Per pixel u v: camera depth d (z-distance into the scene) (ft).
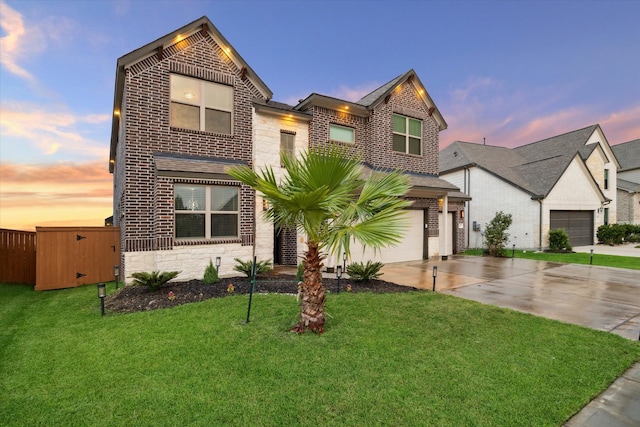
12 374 11.41
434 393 10.30
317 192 12.94
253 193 32.83
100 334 15.17
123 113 31.89
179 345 13.78
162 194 27.71
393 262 41.98
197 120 31.24
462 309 19.65
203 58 31.45
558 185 57.93
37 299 23.57
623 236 65.05
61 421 8.88
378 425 8.76
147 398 9.91
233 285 25.29
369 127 41.14
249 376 11.25
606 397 10.43
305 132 38.60
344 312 18.72
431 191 41.88
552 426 8.87
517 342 14.52
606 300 22.63
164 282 23.67
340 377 11.23
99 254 30.17
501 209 60.80
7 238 29.96
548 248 54.85
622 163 89.81
